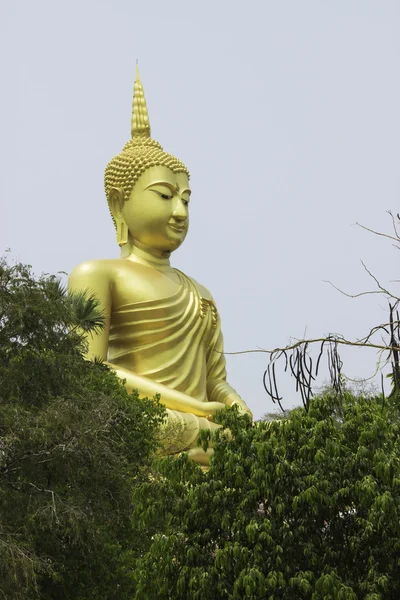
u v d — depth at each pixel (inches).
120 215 1804.9
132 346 1723.7
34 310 1077.8
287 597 884.0
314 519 928.9
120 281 1726.1
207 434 986.1
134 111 1863.9
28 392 1071.0
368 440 928.9
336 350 578.6
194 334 1759.4
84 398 1069.8
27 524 976.9
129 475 1134.4
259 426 989.2
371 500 889.5
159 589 920.9
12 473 1030.4
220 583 892.0
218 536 944.3
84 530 1018.7
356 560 920.3
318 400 963.3
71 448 987.9
